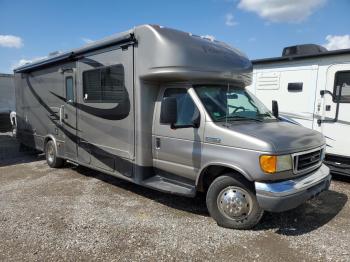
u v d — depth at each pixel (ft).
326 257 11.94
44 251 12.44
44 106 26.18
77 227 14.48
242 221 13.96
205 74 15.94
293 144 13.47
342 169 21.40
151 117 17.06
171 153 16.20
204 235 13.67
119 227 14.47
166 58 15.39
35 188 20.43
